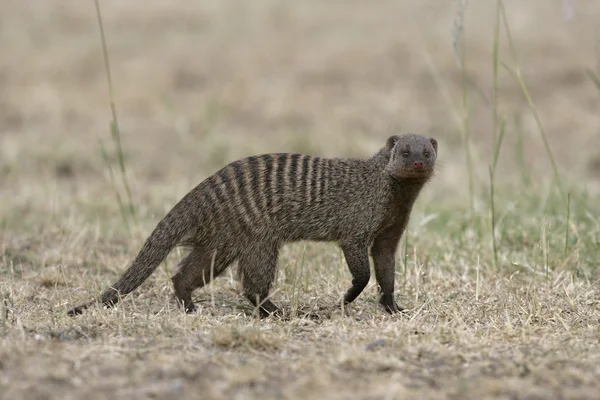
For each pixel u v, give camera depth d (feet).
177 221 43.60
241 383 30.81
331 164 45.03
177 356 33.68
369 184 44.50
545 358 34.22
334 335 38.06
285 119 101.09
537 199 68.18
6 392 29.50
